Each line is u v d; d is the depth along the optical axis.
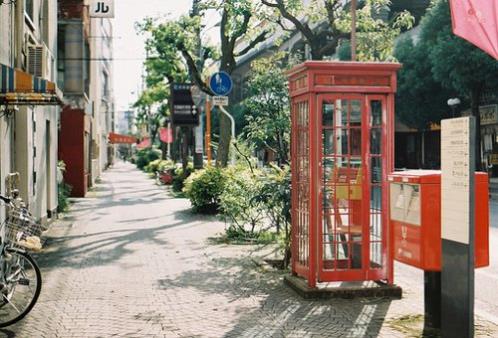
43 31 15.71
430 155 45.41
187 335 5.92
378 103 7.48
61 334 5.98
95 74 40.88
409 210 5.87
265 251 10.87
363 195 7.50
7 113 9.77
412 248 5.83
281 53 14.36
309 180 7.37
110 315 6.67
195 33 22.84
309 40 18.14
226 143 21.50
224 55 21.17
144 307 7.01
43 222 14.39
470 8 5.54
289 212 8.91
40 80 7.78
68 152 25.67
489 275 9.09
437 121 36.53
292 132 8.16
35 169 13.16
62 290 7.93
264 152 11.95
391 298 7.32
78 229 14.49
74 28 26.92
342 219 7.52
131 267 9.53
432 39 31.80
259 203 9.95
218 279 8.53
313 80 7.21
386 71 7.34
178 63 32.41
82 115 25.94
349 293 7.29
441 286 5.31
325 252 7.49
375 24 18.41
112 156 93.62
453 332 5.14
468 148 4.89
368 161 7.49
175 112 28.27
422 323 6.19
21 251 6.38
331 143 7.51
